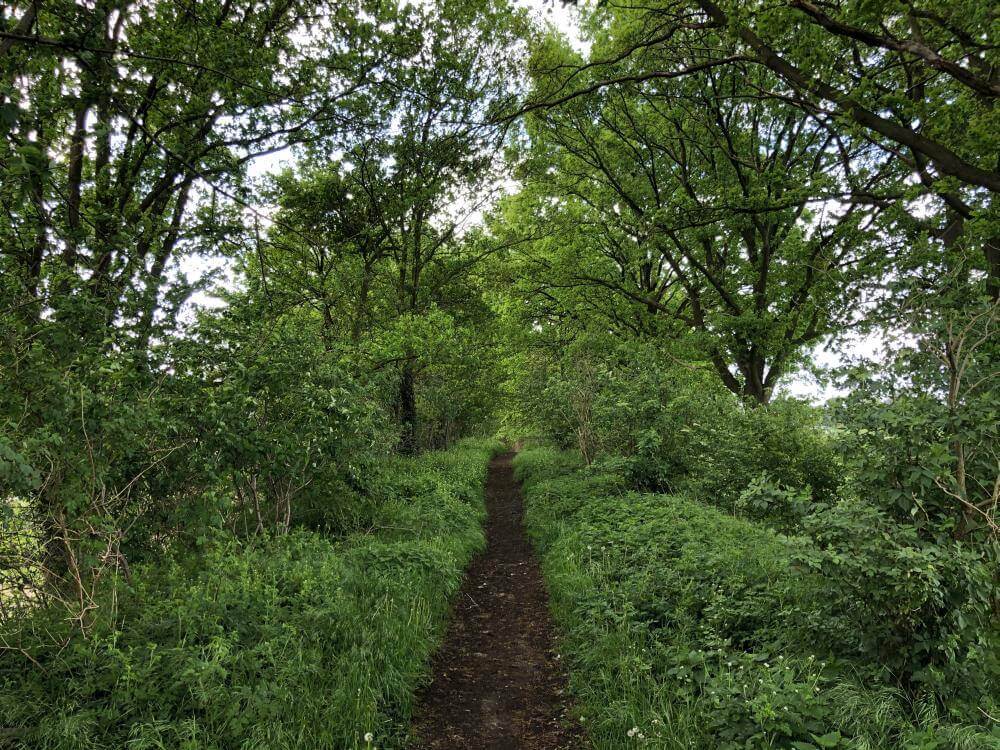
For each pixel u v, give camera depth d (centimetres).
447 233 1644
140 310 530
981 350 450
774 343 1282
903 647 337
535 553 884
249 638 405
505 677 501
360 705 379
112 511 456
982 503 360
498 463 2473
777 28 573
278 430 612
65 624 363
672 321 1565
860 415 399
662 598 524
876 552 335
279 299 689
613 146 1438
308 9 941
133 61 683
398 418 1455
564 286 1641
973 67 684
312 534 671
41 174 429
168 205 963
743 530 705
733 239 1477
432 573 655
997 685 331
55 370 395
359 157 1209
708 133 1341
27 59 642
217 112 873
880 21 550
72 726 289
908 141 604
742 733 308
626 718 372
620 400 1093
